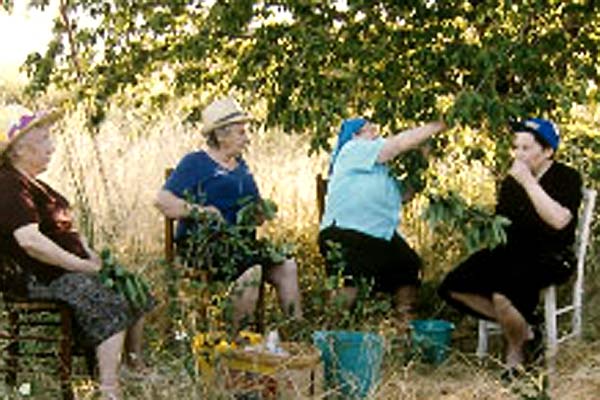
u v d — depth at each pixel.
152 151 10.24
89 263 5.78
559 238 6.41
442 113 7.07
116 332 5.84
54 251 5.69
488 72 6.48
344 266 6.79
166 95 8.60
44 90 8.09
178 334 6.05
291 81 7.28
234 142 6.94
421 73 7.12
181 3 7.92
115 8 7.91
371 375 5.93
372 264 6.89
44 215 5.95
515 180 6.56
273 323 6.59
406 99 7.11
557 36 6.95
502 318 6.47
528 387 6.09
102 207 8.87
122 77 8.02
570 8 7.05
